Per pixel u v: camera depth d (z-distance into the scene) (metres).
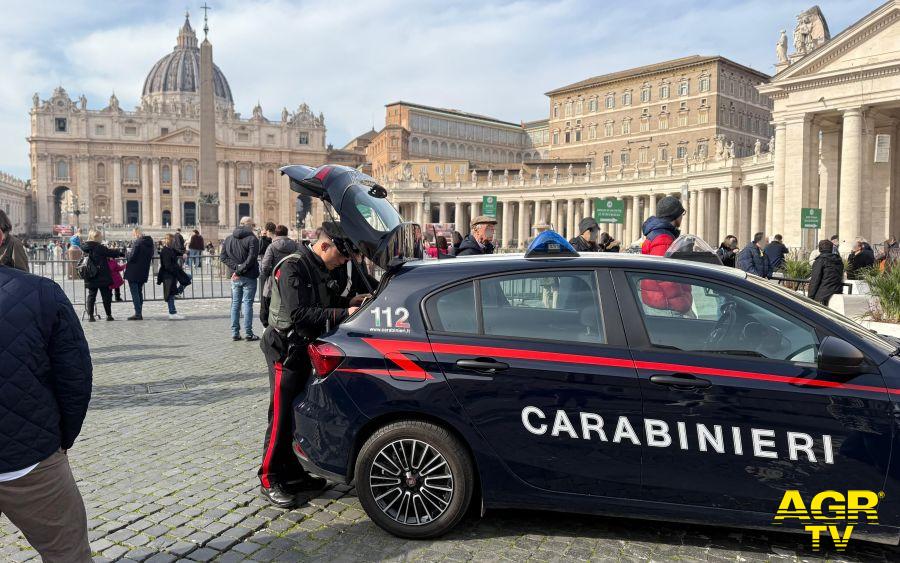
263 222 134.50
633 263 4.31
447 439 4.22
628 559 4.02
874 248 34.16
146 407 7.71
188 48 168.38
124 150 126.06
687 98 88.31
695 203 67.44
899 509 3.72
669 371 3.97
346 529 4.48
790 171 39.56
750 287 4.15
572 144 104.81
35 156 124.00
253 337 12.77
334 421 4.38
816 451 3.80
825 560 4.02
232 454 6.05
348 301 5.39
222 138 131.38
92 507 4.83
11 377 2.78
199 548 4.20
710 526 4.39
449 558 4.05
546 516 4.63
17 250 5.07
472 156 121.88
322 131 137.75
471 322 4.32
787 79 39.34
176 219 127.12
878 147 31.53
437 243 14.04
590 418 4.04
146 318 16.09
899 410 3.71
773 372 3.89
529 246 6.55
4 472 2.80
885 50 35.28
